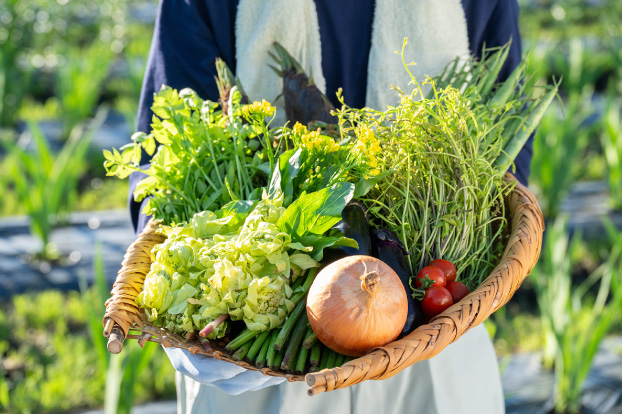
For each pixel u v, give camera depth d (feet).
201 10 4.70
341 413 4.58
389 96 4.75
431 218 3.95
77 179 15.11
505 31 4.84
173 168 4.23
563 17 23.86
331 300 3.16
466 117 3.92
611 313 8.42
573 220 13.51
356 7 4.65
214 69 4.75
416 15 4.60
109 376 7.15
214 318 3.38
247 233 3.46
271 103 4.84
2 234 12.97
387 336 3.19
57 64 20.03
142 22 26.04
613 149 13.39
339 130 4.33
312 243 3.56
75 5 20.72
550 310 8.95
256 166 4.12
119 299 3.48
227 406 4.60
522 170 4.81
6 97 17.47
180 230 3.61
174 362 3.69
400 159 3.87
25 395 8.64
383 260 3.68
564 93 19.70
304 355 3.36
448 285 3.72
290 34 4.66
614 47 19.90
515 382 9.38
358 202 3.83
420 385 4.66
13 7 18.44
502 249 4.09
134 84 16.75
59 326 10.30
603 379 9.35
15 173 11.76
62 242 12.74
